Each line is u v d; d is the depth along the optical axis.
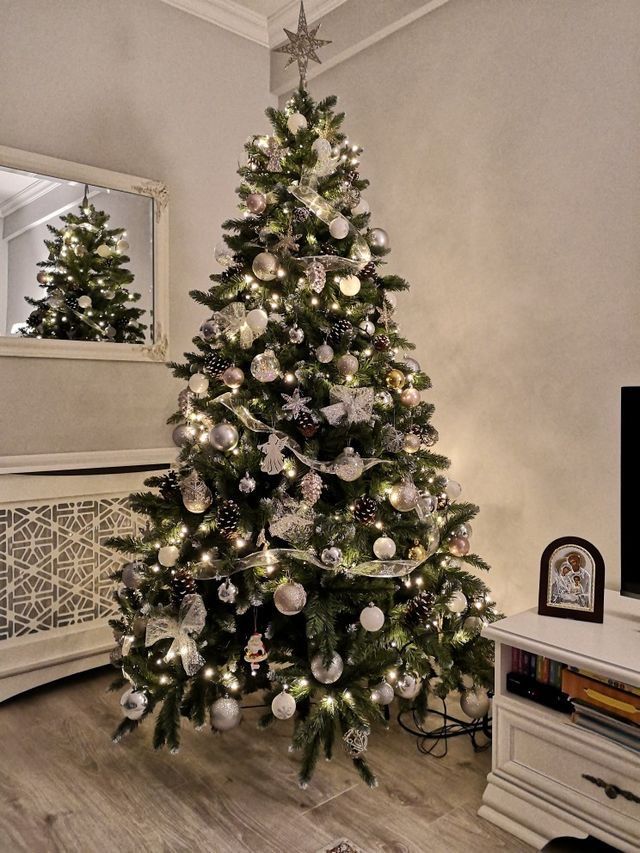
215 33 3.17
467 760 1.98
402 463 1.97
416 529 1.93
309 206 2.01
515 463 2.44
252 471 1.93
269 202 2.09
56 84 2.65
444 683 2.01
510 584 2.47
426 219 2.74
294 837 1.63
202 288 3.13
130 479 2.69
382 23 2.83
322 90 3.19
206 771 1.93
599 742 1.55
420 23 2.74
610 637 1.69
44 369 2.62
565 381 2.28
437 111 2.68
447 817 1.71
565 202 2.27
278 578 1.87
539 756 1.68
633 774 1.49
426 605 1.82
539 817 1.63
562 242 2.28
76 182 2.68
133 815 1.72
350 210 2.18
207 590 1.94
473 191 2.56
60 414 2.66
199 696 1.85
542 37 2.32
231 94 3.23
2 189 2.50
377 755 2.01
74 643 2.55
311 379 1.96
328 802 1.78
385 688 1.79
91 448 2.74
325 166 2.04
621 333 2.12
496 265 2.49
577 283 2.24
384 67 2.89
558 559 1.88
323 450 1.98
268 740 2.11
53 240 2.62
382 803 1.77
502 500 2.49
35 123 2.60
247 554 1.91
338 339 2.00
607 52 2.14
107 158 2.80
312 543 1.82
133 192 2.83
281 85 3.34
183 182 3.05
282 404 1.97
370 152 2.97
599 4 2.16
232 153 3.24
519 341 2.42
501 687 1.78
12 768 1.95
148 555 2.00
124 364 2.84
